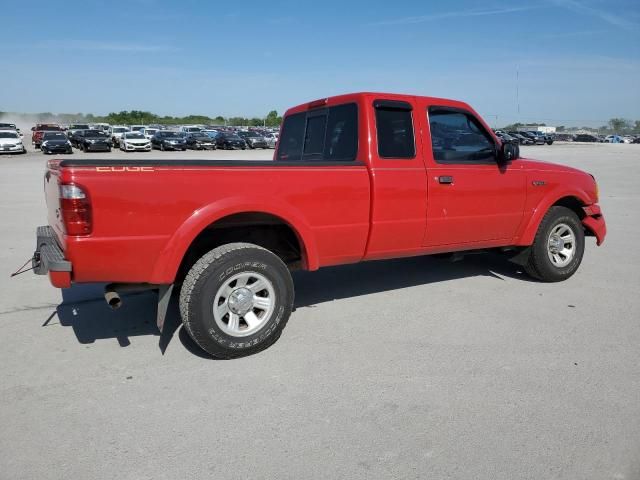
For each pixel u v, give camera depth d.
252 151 37.12
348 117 4.60
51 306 4.96
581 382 3.39
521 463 2.56
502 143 5.18
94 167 3.29
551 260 5.64
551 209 5.62
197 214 3.57
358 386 3.36
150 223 3.45
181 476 2.49
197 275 3.57
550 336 4.17
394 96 4.57
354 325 4.45
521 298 5.18
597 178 19.34
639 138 78.88
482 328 4.36
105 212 3.32
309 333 4.27
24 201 12.19
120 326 4.45
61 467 2.55
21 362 3.72
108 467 2.55
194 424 2.92
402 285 5.68
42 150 31.91
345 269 6.40
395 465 2.56
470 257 7.03
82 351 3.92
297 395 3.24
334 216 4.20
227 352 3.72
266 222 4.12
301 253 4.20
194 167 3.57
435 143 4.78
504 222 5.26
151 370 3.60
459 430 2.85
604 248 7.58
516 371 3.55
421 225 4.70
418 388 3.32
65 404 3.14
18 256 6.90
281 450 2.68
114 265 3.40
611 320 4.54
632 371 3.55
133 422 2.95
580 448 2.68
